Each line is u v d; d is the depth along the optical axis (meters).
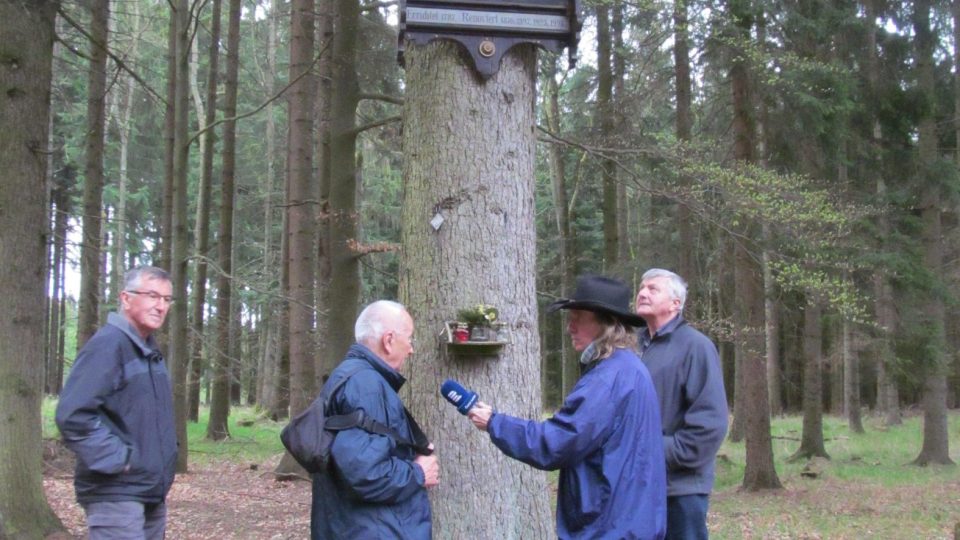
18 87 6.27
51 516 6.23
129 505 3.58
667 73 13.63
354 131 10.89
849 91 11.83
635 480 2.88
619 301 3.07
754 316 12.26
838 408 29.33
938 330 13.72
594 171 14.83
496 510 3.83
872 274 12.91
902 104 14.18
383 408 3.25
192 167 29.05
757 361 12.64
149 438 3.67
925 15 14.52
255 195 28.66
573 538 2.93
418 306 3.93
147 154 27.66
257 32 26.25
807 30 11.45
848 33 13.40
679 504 3.72
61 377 24.89
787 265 9.73
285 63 23.59
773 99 11.59
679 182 10.42
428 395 3.86
